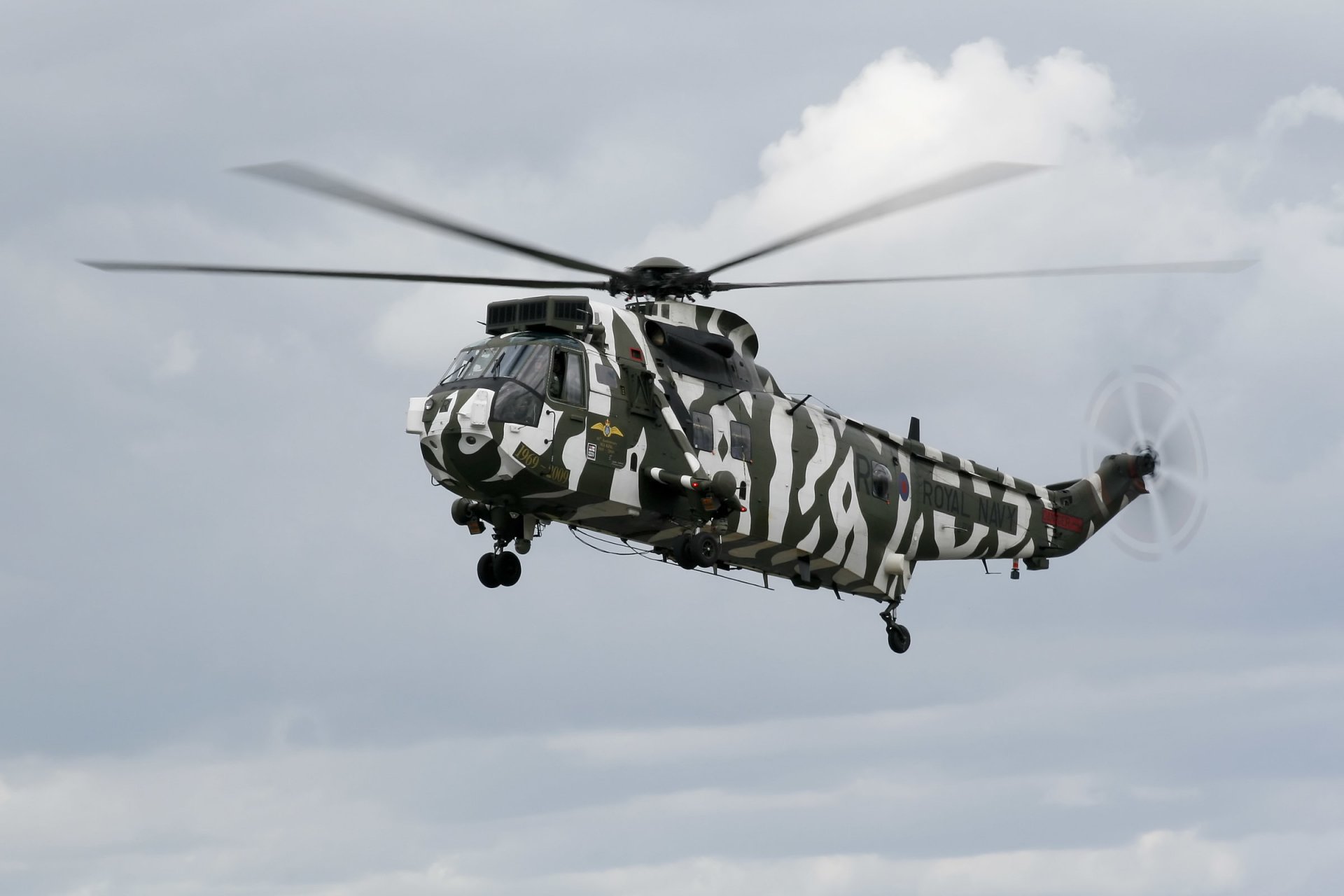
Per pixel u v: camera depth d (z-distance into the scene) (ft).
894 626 352.90
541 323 274.36
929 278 294.46
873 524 339.36
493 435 261.85
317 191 244.42
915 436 360.89
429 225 262.88
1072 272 285.84
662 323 293.43
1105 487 410.11
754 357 320.50
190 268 263.90
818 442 325.62
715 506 285.23
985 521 375.66
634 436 280.31
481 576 289.33
